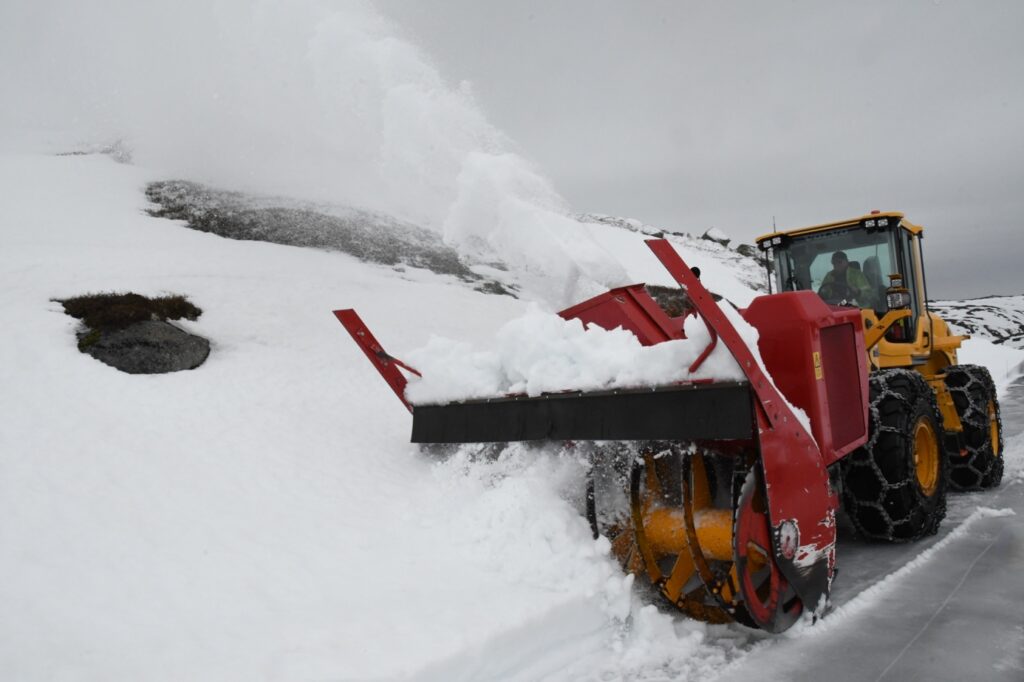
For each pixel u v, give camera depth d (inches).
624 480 128.2
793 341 122.3
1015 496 205.6
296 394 248.8
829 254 214.2
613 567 123.5
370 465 191.3
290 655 96.0
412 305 433.4
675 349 112.3
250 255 471.2
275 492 168.2
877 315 203.3
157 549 133.1
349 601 115.3
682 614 118.8
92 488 158.2
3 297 291.1
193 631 104.0
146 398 222.1
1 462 164.9
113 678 91.0
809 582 114.5
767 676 99.7
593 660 108.7
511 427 139.6
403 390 173.0
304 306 375.6
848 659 103.8
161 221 526.0
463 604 113.0
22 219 457.7
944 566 142.6
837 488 138.3
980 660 101.6
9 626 103.5
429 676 93.8
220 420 213.6
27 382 218.2
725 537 107.5
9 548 127.5
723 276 1002.1
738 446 111.6
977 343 740.7
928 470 162.1
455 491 160.4
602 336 128.3
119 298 300.5
